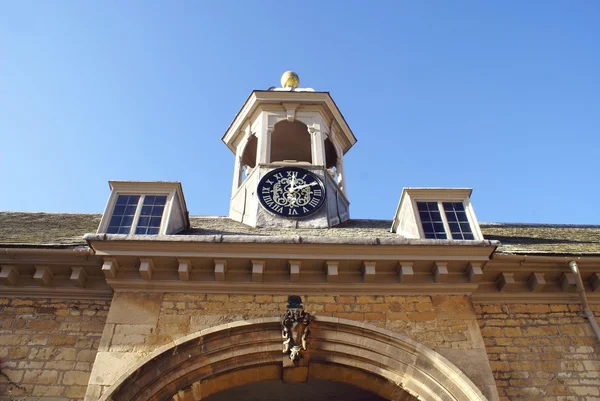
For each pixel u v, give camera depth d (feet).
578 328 28.04
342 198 45.55
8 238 33.06
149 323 26.05
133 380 23.65
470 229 33.60
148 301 26.99
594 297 29.55
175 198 34.35
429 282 28.30
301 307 27.20
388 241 28.07
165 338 25.54
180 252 27.71
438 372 24.70
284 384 32.63
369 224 42.45
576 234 41.11
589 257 29.43
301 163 44.65
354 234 36.73
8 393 23.97
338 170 49.49
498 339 27.40
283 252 27.89
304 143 53.42
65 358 25.40
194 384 24.50
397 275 28.53
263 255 27.76
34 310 27.22
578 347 27.20
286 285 27.86
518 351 26.91
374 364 25.43
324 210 40.14
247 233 36.19
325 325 26.45
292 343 25.49
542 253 29.48
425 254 28.27
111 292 27.94
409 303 27.66
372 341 25.96
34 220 41.14
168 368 24.34
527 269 29.48
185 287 27.58
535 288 29.27
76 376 24.77
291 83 54.19
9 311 27.09
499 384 25.52
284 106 49.57
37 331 26.35
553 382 25.67
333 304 27.48
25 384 24.36
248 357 25.49
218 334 25.64
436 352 25.25
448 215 34.55
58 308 27.40
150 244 27.66
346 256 27.94
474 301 28.89
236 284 27.66
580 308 29.07
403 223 35.86
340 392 33.42
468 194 35.53
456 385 24.21
